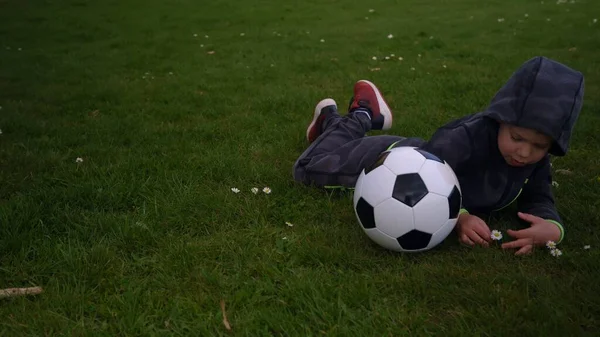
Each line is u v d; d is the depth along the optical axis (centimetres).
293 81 672
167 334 214
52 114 545
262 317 220
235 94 609
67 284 246
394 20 1191
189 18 1271
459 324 214
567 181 348
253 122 489
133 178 356
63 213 308
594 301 225
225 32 1087
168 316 226
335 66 750
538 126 239
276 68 747
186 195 331
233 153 409
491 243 275
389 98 575
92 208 321
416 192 252
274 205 320
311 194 334
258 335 210
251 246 278
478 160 277
